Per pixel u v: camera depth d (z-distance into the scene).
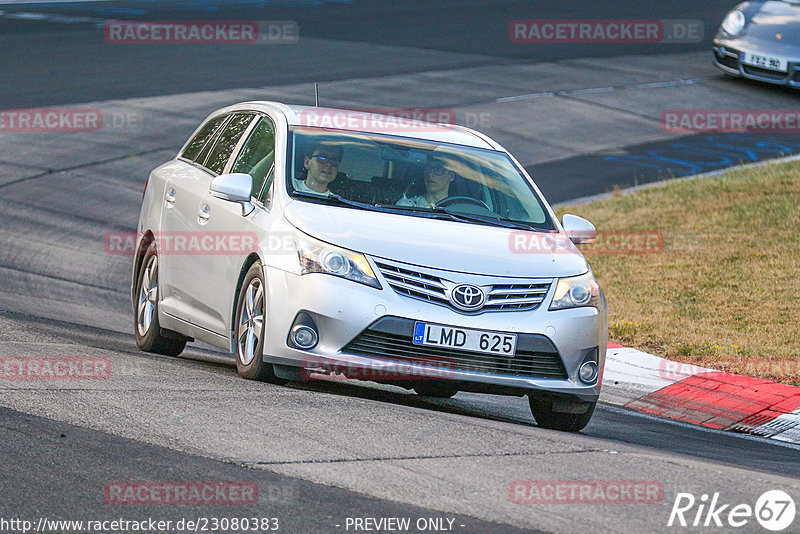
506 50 102.88
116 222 57.69
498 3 130.00
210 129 32.88
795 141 76.06
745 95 88.62
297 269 24.38
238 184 26.31
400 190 27.17
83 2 123.81
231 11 120.31
